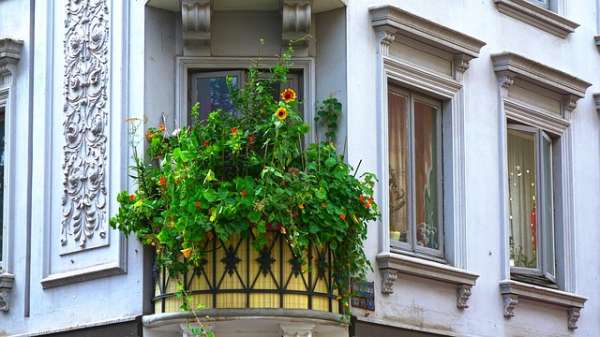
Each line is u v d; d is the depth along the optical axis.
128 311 18.81
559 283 22.06
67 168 19.78
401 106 20.19
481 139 20.98
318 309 18.25
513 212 21.59
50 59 20.27
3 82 20.77
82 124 19.72
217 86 19.30
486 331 20.59
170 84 19.20
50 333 19.62
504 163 21.17
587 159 22.62
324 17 19.44
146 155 18.89
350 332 18.73
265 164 18.09
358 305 18.86
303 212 18.05
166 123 19.09
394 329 19.30
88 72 19.77
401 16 19.72
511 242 21.50
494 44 21.41
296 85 19.41
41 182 20.05
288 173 18.11
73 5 20.12
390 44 19.78
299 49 19.33
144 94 19.02
